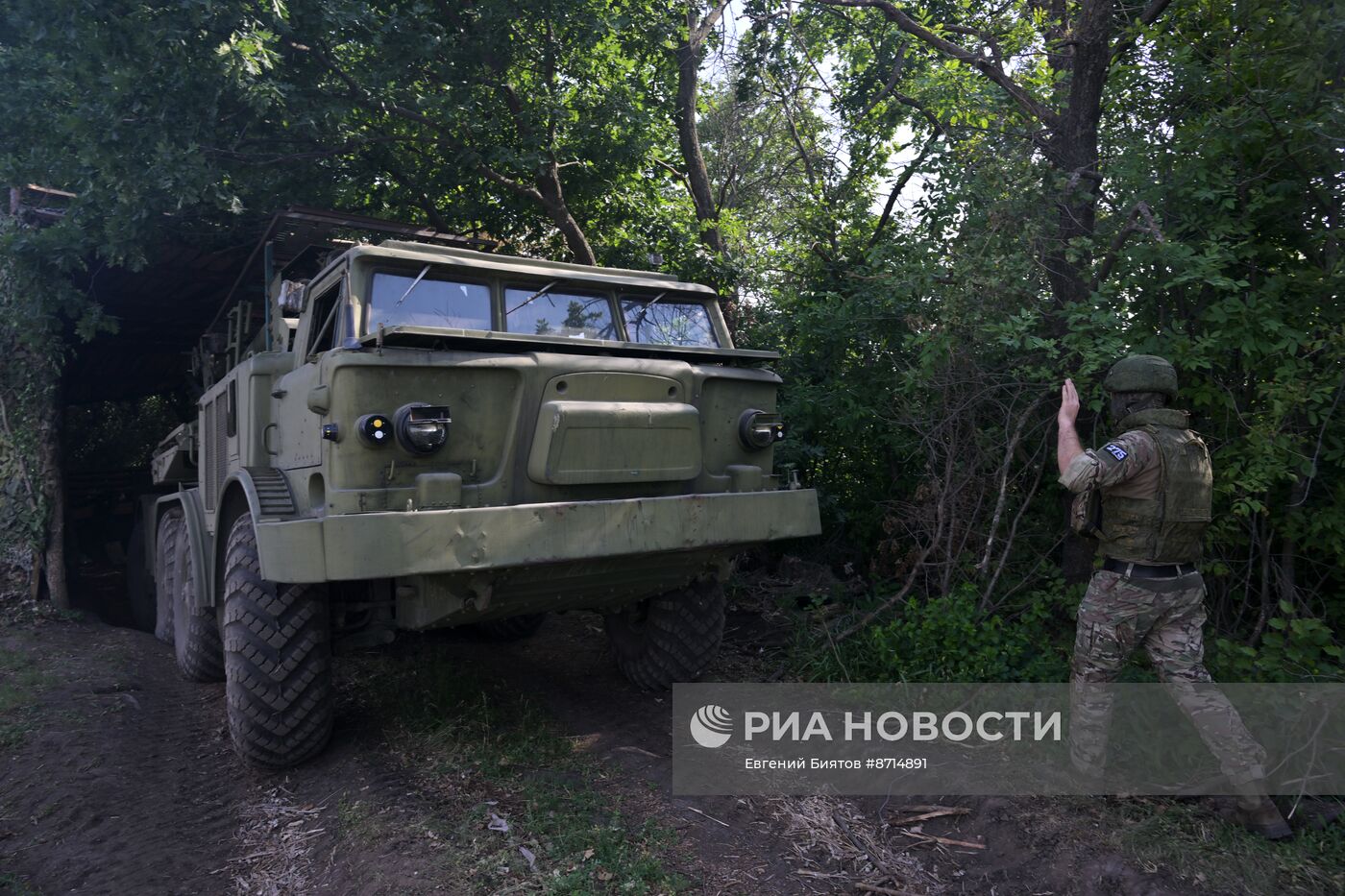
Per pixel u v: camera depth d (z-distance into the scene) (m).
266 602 4.25
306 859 3.58
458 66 8.43
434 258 4.49
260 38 6.68
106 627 8.16
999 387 5.17
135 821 4.02
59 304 7.96
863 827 3.69
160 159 6.84
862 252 7.97
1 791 4.37
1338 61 4.43
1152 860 3.26
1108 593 3.61
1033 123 5.71
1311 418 4.21
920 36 6.21
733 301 9.02
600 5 8.88
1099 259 5.07
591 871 3.26
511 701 5.14
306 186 8.54
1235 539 4.67
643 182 10.18
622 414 4.27
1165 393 3.73
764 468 5.00
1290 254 4.89
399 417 3.82
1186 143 4.75
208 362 8.08
